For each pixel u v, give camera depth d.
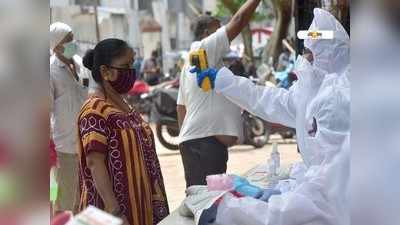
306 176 2.22
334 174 2.10
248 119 9.91
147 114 13.67
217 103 3.78
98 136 2.55
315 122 2.22
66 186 4.47
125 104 2.80
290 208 2.12
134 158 2.62
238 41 19.67
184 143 3.85
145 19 29.17
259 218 2.17
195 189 2.75
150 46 29.19
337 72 2.29
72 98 4.48
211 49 3.59
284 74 10.62
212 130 3.78
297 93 2.52
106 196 2.53
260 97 2.84
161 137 10.07
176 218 2.53
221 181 2.60
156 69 17.61
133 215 2.58
